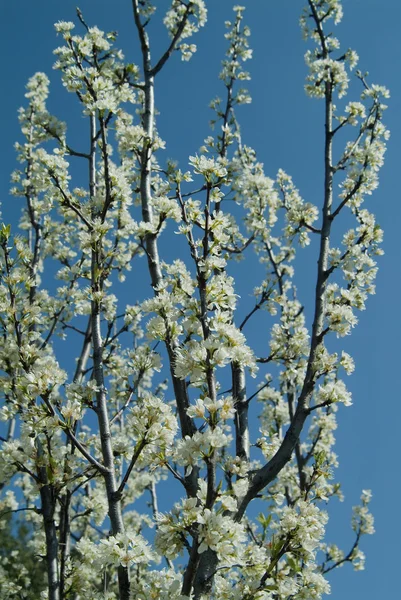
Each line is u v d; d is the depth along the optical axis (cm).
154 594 436
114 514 482
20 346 598
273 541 490
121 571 451
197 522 395
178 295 529
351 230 770
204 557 458
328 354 589
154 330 511
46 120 790
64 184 642
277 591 483
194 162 490
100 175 822
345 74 851
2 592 1057
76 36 770
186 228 489
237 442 599
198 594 443
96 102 641
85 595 606
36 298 870
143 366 610
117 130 750
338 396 560
